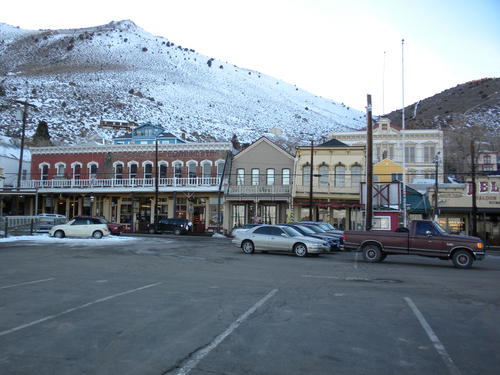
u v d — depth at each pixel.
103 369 5.45
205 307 9.09
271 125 169.12
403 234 19.44
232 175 46.19
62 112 115.19
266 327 7.52
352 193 42.50
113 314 8.39
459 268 18.20
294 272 15.23
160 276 13.69
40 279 12.83
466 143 88.06
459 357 6.10
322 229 28.59
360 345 6.56
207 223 46.84
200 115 157.38
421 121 133.50
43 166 51.47
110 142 77.56
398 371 5.49
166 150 48.53
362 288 11.84
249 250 22.83
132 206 48.53
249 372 5.38
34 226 36.50
